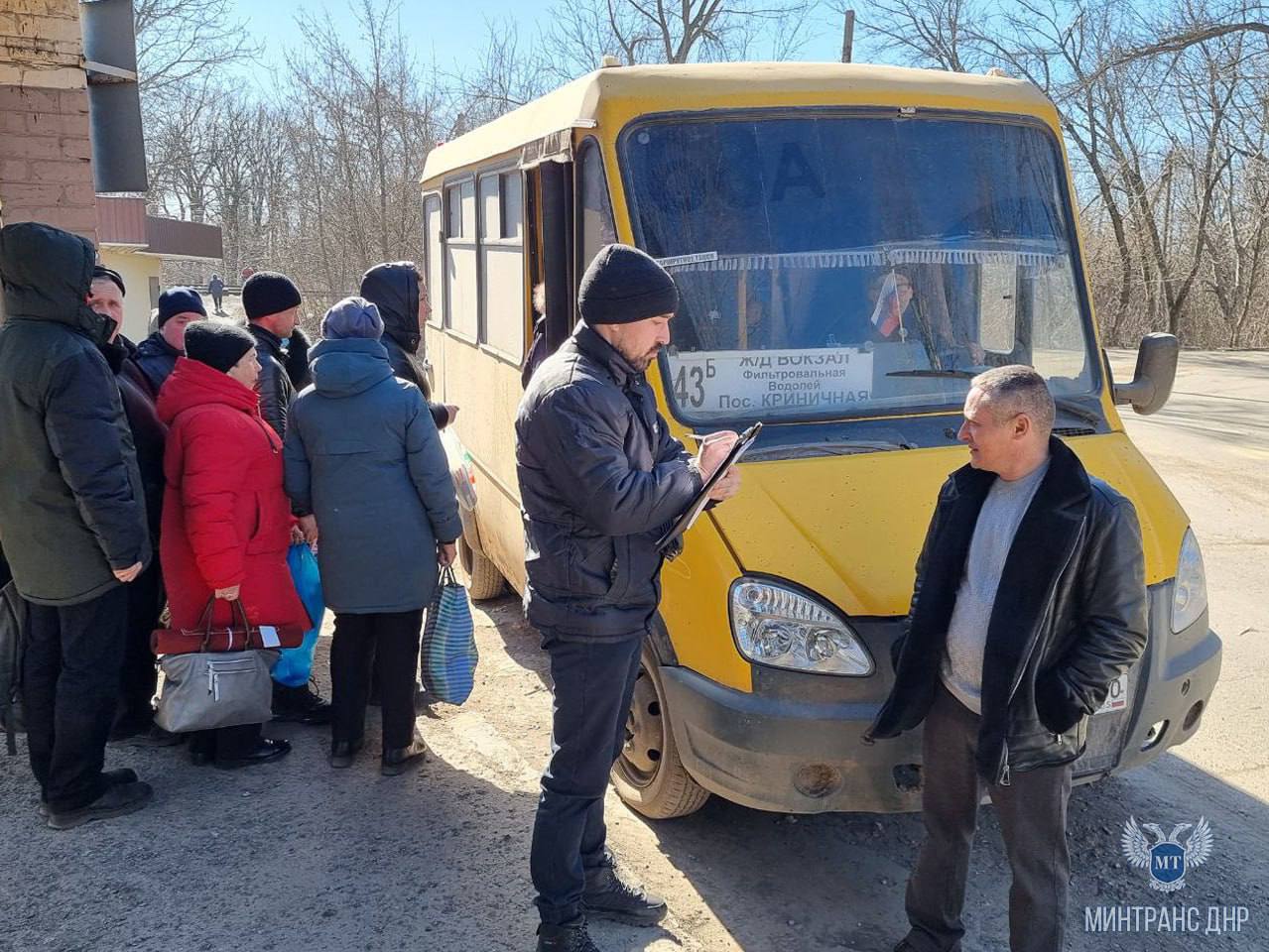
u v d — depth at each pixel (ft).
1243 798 14.08
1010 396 9.12
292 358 20.36
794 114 13.51
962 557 9.67
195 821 13.30
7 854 12.51
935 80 14.33
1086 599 9.08
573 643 9.88
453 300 22.77
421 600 14.08
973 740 9.78
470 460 21.24
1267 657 19.02
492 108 83.25
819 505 11.69
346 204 83.71
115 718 15.34
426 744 15.58
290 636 14.19
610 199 12.87
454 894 11.81
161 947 10.87
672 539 9.92
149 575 15.11
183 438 13.48
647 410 9.96
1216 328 108.88
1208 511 29.91
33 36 19.29
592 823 11.08
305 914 11.42
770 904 11.77
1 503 12.23
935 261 13.69
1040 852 9.50
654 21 93.30
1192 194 105.91
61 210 19.93
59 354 11.87
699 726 11.32
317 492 13.85
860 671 10.77
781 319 13.10
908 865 12.66
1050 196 14.48
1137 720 11.24
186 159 152.76
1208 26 82.07
